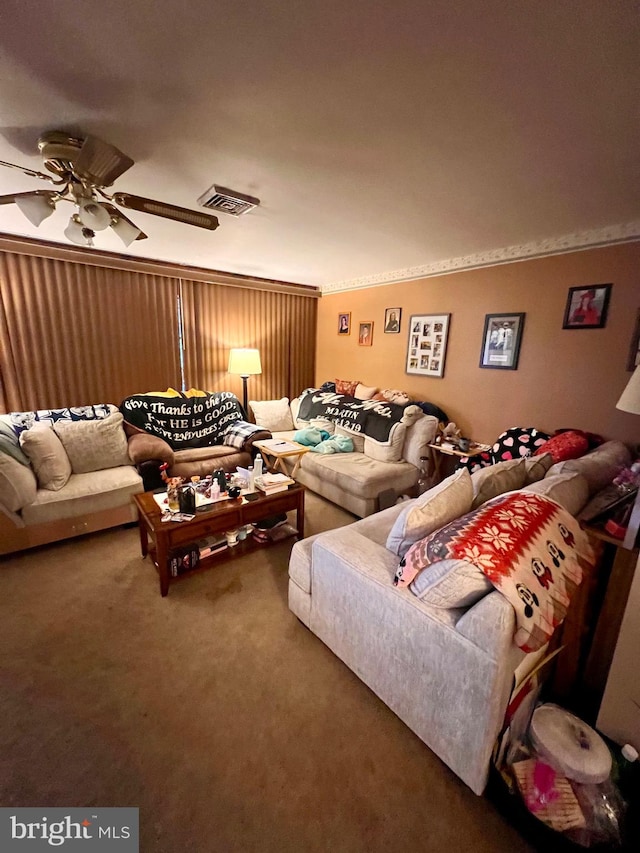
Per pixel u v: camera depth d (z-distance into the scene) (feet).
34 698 4.87
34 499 7.93
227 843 3.50
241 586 7.23
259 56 3.65
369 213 7.72
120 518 9.04
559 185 6.25
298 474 12.36
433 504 4.72
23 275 10.32
